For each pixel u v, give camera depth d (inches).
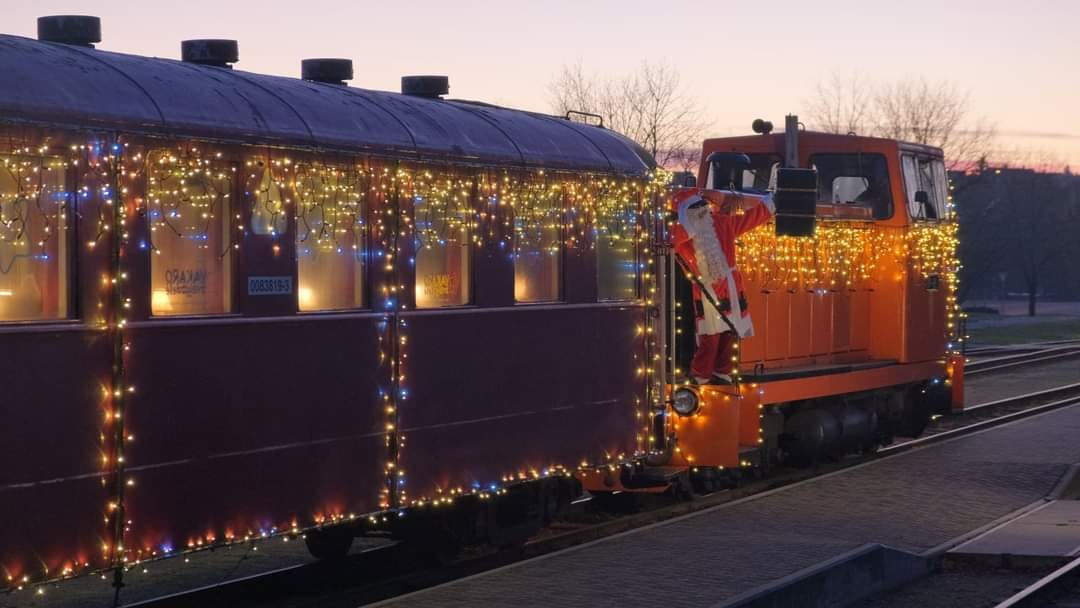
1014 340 2066.9
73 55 332.5
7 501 297.6
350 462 395.2
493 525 481.4
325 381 385.4
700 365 572.4
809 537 501.0
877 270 799.1
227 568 475.2
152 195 333.1
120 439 323.3
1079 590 448.8
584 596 392.5
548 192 479.2
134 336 327.3
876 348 799.7
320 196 384.2
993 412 1015.0
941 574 477.1
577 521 564.1
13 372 299.1
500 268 455.5
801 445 705.6
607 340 510.9
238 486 357.4
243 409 358.6
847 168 794.2
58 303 312.5
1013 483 653.9
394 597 399.2
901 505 583.5
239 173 357.7
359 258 399.9
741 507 569.9
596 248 506.0
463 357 438.6
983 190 3636.8
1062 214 3973.9
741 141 783.7
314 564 474.9
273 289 368.5
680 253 573.0
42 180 307.9
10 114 297.3
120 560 323.3
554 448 482.0
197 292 347.9
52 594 424.8
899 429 829.2
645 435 534.3
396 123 415.8
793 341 702.5
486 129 458.0
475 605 379.6
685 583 410.9
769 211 611.5
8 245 300.7
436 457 428.1
